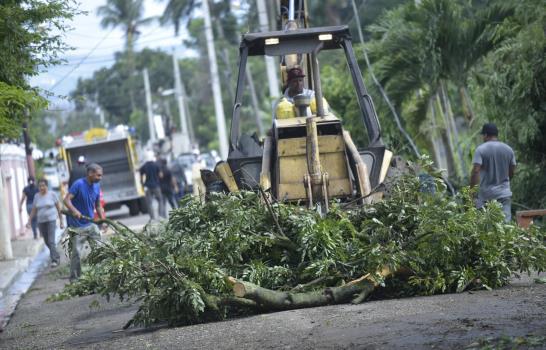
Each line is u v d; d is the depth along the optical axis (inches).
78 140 2054.6
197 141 5182.1
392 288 532.7
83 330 581.6
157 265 493.4
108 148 2065.7
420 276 525.7
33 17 760.3
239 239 518.3
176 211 550.3
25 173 2215.8
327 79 1451.8
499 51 922.7
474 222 530.9
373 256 504.4
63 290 800.9
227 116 4626.0
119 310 663.1
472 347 365.7
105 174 2079.2
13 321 691.4
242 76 670.5
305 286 510.0
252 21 2386.8
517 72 891.4
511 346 361.4
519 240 544.1
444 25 1052.5
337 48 729.0
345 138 609.6
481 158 745.0
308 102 653.9
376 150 634.2
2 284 962.1
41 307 754.8
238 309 520.7
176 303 494.3
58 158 2095.2
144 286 502.3
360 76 666.2
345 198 593.9
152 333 497.7
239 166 637.3
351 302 507.8
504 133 933.2
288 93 718.5
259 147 652.1
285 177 591.2
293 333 437.7
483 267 531.2
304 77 778.2
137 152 2268.7
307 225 517.0
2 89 703.7
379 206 541.3
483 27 1040.2
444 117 1207.6
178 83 4301.2
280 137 611.2
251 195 544.1
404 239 531.8
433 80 1077.1
